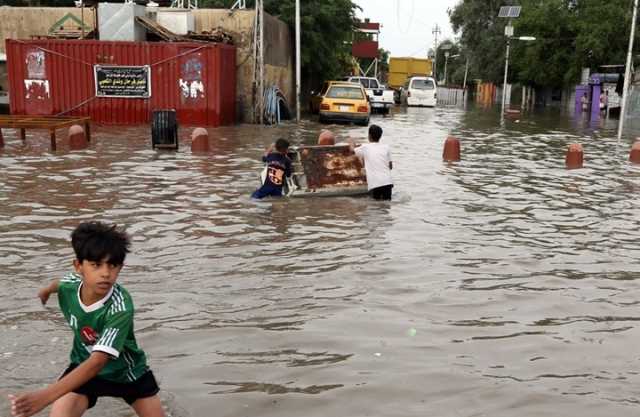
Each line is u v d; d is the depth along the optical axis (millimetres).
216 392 4121
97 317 3010
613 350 4887
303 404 3982
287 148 10328
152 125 15609
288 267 6738
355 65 54281
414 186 11836
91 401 3162
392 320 5379
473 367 4535
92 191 10359
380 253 7336
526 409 3965
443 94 62438
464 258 7250
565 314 5625
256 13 23562
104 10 22438
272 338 4965
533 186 12188
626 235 8516
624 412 3953
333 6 32156
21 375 4316
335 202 10141
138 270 6523
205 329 5109
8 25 26562
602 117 36844
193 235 7895
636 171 14469
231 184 11250
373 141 10484
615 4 39281
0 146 15352
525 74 48500
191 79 22109
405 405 3990
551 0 45594
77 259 2959
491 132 24516
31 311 5438
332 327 5195
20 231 7898
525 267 6980
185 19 23875
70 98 22453
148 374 3273
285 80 29969
